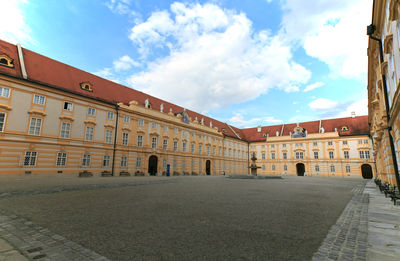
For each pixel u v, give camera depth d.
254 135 76.19
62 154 27.59
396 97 11.54
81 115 30.00
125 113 35.66
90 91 32.53
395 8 9.96
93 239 5.17
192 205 9.43
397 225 6.70
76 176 28.09
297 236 5.50
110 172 32.62
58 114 27.59
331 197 13.23
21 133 24.23
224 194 13.48
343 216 7.92
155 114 40.81
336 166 58.09
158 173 39.94
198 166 50.50
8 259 4.04
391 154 16.80
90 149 30.58
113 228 6.02
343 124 61.06
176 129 45.44
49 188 14.16
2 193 11.67
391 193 11.95
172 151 43.53
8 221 6.65
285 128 71.56
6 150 23.09
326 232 5.89
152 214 7.66
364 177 54.53
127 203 9.75
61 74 30.53
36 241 5.04
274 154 68.69
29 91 25.30
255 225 6.42
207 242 5.00
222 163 59.66
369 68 21.02
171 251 4.49
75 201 10.10
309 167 62.00
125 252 4.44
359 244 5.01
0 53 24.45
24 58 27.41
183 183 22.06
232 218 7.21
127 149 35.22
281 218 7.33
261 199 11.57
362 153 55.31
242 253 4.41
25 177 22.41
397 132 13.77
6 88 23.64
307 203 10.59
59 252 4.43
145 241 5.05
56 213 7.70
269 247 4.75
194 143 50.16
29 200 10.16
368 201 11.83
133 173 35.66
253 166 45.09
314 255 4.35
